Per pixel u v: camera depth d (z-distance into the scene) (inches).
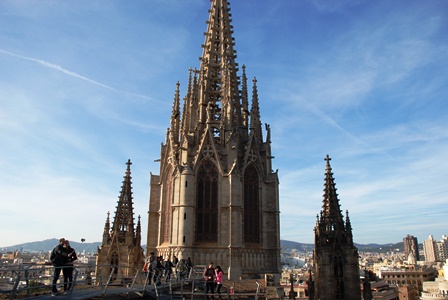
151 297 1321.4
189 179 2480.3
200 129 2714.1
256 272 2425.0
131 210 2603.3
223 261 2370.8
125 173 2669.8
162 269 1637.6
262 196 2610.7
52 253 1129.4
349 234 2201.0
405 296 6166.3
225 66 2854.3
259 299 1720.0
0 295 1024.9
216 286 1616.6
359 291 2126.0
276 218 2593.5
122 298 1211.9
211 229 2458.2
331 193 2298.2
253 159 2628.0
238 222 2423.7
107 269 2417.6
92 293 1146.7
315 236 2267.5
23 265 983.6
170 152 2667.3
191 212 2442.2
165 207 2623.0
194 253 2401.6
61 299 967.6
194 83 2819.9
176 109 2849.4
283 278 7460.6
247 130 2842.0
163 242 2568.9
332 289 2133.4
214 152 2561.5
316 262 2215.8
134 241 2568.9
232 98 2760.8
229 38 3034.0
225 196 2470.5
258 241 2541.8
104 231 2512.3
